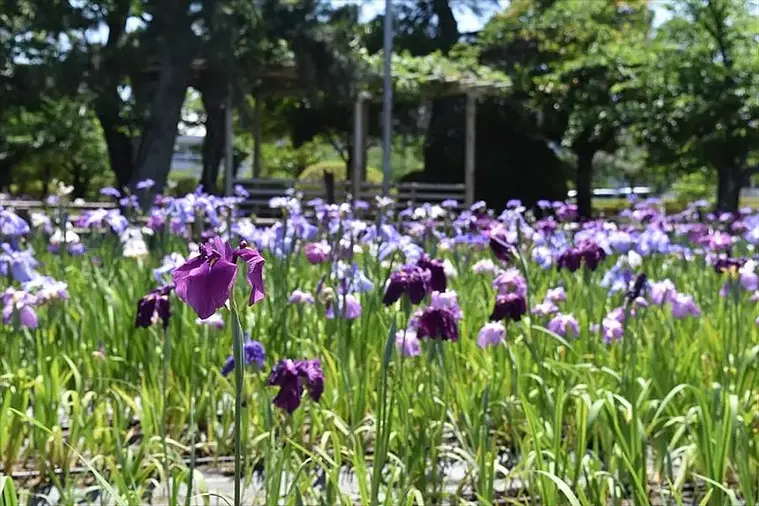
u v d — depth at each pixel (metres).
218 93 17.75
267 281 5.55
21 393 3.87
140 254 6.04
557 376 3.86
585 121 24.44
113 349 4.77
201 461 3.95
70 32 16.41
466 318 4.91
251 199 20.00
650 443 3.57
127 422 4.22
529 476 3.23
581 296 5.41
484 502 2.83
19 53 16.12
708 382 4.32
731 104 20.34
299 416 3.69
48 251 7.38
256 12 17.45
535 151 27.95
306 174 37.25
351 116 27.30
